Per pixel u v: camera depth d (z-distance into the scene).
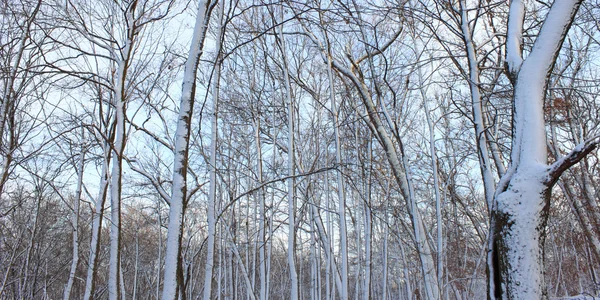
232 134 11.03
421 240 7.50
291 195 6.88
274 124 8.98
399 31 8.79
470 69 6.30
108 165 7.25
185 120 4.34
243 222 13.57
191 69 4.50
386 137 8.80
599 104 10.59
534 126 3.74
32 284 11.12
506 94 7.09
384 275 8.60
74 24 5.94
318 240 10.23
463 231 12.20
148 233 19.39
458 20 6.66
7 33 6.54
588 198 12.20
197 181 8.89
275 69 9.35
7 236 10.70
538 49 3.97
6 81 6.24
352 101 8.96
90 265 6.73
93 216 6.91
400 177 8.50
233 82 9.54
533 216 3.45
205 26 4.67
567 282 14.46
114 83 7.39
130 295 20.19
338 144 7.44
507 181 3.78
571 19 3.94
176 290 3.87
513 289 3.37
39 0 5.53
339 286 8.70
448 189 11.70
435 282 7.11
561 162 3.38
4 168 6.16
